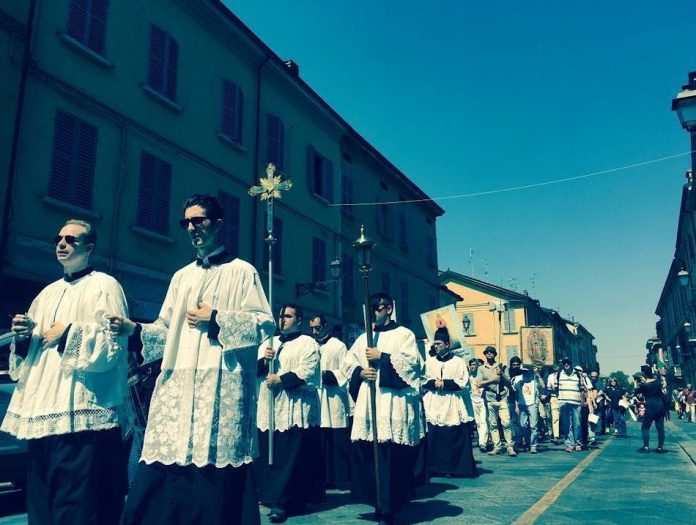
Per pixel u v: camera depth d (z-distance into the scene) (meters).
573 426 11.80
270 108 17.27
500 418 11.12
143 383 5.37
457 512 5.64
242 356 3.16
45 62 10.52
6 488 7.48
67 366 3.03
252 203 15.97
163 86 13.16
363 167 23.08
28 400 3.15
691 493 6.62
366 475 5.19
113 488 3.16
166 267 12.76
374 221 23.42
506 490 6.96
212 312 3.08
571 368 12.04
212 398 3.01
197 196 3.40
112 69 11.88
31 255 9.87
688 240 32.97
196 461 2.90
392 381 5.22
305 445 5.73
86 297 3.34
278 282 16.78
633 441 14.94
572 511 5.59
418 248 27.88
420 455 6.62
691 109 7.78
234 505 3.00
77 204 10.80
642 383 12.03
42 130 10.33
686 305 36.94
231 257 3.40
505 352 45.78
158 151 12.90
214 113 14.83
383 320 5.66
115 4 12.10
